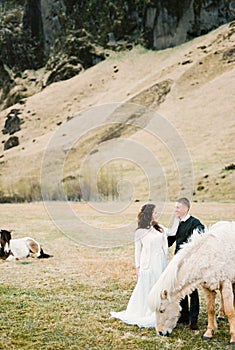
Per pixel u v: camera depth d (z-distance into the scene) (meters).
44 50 159.12
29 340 8.09
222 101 71.94
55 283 12.05
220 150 54.03
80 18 151.00
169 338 8.11
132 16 144.00
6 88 151.88
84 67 141.25
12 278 12.63
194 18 127.19
